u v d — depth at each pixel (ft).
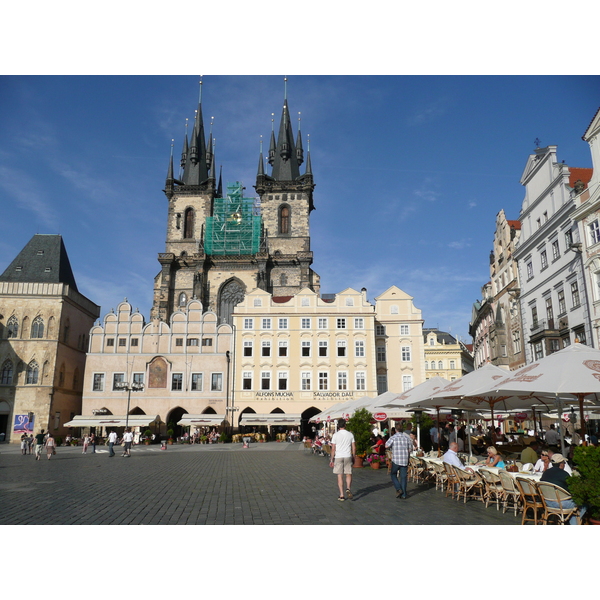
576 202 142.51
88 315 297.74
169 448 190.90
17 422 244.83
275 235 353.51
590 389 47.80
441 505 53.67
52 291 259.80
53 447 138.92
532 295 176.76
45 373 250.57
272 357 243.19
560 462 45.98
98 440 230.89
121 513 48.19
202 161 385.09
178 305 333.21
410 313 251.60
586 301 139.23
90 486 70.03
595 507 38.70
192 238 359.66
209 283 334.85
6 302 256.11
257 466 104.68
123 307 250.78
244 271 336.08
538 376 51.93
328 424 183.73
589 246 137.18
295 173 388.16
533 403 90.63
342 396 238.89
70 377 271.90
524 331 182.29
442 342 440.04
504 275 211.20
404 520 44.98
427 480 73.97
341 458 57.00
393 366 247.70
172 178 366.84
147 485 70.90
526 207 181.47
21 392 248.32
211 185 366.63
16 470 98.12
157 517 46.16
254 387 241.14
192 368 245.24
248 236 352.90
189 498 57.98
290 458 130.21
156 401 242.58
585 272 139.13
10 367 250.57
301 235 353.51
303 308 246.88
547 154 165.07
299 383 240.73
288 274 334.44
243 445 195.42
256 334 245.65
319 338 244.22
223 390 243.40
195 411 241.55
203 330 248.93
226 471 93.15
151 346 247.29
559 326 156.56
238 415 238.89
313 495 60.44
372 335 243.60
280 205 359.87
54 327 255.70
